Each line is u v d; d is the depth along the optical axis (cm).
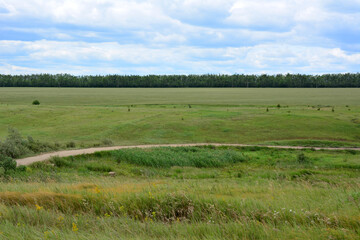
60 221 786
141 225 729
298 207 854
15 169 2408
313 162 3244
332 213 761
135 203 927
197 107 9594
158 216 873
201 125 6006
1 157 2767
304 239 612
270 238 630
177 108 9094
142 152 3331
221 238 637
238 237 641
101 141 4528
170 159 3138
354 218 717
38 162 2750
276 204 887
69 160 3042
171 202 923
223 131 5594
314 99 13238
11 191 1180
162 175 2711
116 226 729
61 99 13112
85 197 1001
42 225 754
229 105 10369
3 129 6050
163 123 6184
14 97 14000
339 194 1059
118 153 3319
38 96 14712
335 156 3600
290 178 2320
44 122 6706
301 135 5259
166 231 694
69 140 4894
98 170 2845
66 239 637
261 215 785
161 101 12281
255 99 13325
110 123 6272
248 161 3381
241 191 1293
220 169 3025
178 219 786
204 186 1446
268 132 5481
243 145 4284
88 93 17412
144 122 6294
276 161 3350
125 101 12294
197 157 3228
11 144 3105
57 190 1171
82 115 7375
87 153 3294
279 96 15225
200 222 754
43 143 3650
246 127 5847
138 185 1476
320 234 629
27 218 806
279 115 6819
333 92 18538
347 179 2164
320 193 1156
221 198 973
